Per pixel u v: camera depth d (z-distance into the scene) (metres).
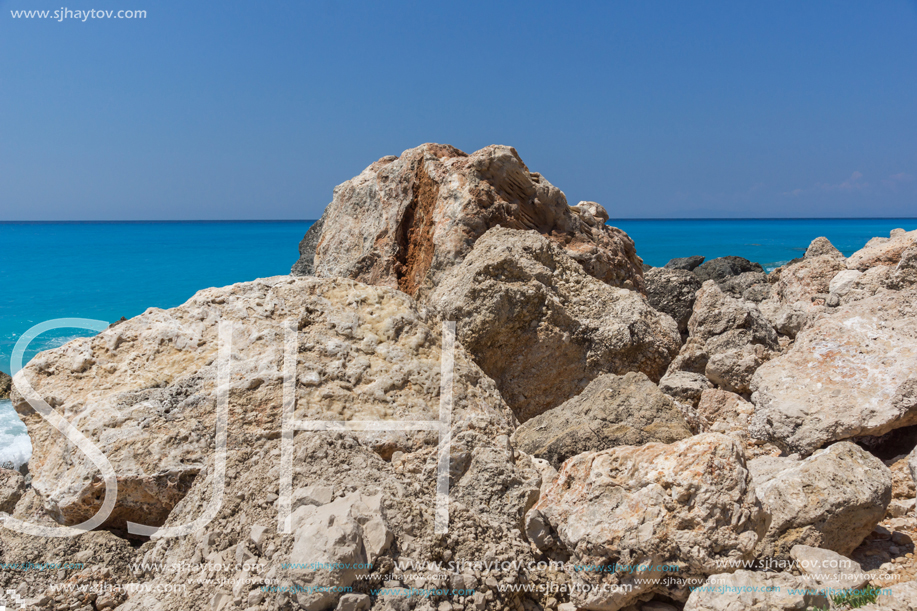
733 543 3.72
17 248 62.75
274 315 5.96
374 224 10.13
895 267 8.01
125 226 155.62
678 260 26.62
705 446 4.03
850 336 5.86
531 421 5.87
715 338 7.62
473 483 4.90
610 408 5.43
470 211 8.65
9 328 23.78
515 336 6.90
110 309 28.28
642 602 4.00
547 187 9.37
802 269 10.80
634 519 3.89
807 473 4.36
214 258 52.53
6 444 10.91
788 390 5.71
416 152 10.08
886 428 5.09
